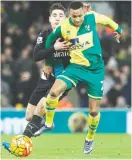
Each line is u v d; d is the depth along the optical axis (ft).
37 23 103.96
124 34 102.99
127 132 85.51
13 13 103.86
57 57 55.77
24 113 84.64
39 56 53.78
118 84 96.53
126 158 52.47
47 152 58.65
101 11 105.60
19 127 84.48
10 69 94.17
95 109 53.57
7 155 54.34
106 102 95.30
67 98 91.04
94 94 52.85
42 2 104.94
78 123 85.92
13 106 92.63
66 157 52.80
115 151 60.29
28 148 50.47
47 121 53.93
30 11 104.68
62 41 53.06
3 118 84.58
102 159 51.13
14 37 101.86
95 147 64.85
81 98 91.76
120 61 99.55
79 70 51.62
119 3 107.76
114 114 85.66
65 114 85.71
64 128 85.92
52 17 55.83
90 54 51.57
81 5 50.39
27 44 100.94
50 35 52.49
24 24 103.86
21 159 50.16
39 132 54.49
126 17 108.06
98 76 52.24
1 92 92.63
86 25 51.57
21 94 91.15
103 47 99.81
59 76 51.62
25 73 91.25
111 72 97.71
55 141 73.05
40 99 59.36
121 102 95.30
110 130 85.71
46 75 58.49
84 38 51.37
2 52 100.58
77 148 63.72
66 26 51.57
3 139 73.36
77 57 51.62
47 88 59.00
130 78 97.50
